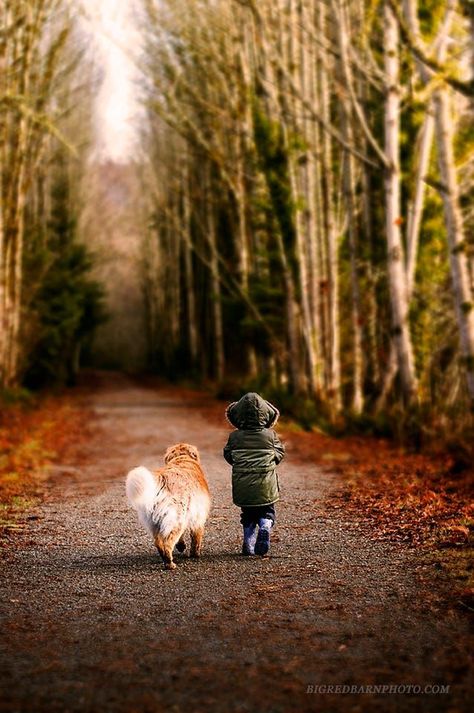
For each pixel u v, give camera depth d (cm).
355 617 631
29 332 3909
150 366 9381
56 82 3141
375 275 2605
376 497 1201
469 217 1786
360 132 2497
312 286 2848
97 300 6431
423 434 1886
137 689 493
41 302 4412
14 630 615
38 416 3162
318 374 2839
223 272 4956
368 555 844
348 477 1471
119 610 667
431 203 2389
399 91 1988
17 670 527
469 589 681
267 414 888
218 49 3350
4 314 3409
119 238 9094
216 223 4956
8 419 2752
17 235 3419
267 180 2858
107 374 9788
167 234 6738
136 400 4634
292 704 468
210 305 5809
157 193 6134
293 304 3041
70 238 5338
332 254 2667
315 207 2906
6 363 3531
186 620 636
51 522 1084
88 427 2903
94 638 594
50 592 727
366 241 2703
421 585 714
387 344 2766
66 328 5000
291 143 2716
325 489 1339
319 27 2431
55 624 630
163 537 810
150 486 810
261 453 869
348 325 3055
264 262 3291
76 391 5762
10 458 1816
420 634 583
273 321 3378
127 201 8331
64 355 5662
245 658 545
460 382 2080
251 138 2964
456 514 1010
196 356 6250
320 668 523
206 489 873
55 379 5525
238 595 708
